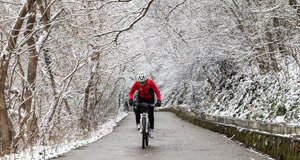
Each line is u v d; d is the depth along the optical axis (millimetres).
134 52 20578
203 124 19328
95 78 17938
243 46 15312
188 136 14359
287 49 12930
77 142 12594
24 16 10391
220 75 23141
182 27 19625
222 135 14641
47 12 12172
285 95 12555
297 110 11234
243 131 11750
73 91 15281
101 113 20453
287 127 8695
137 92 11945
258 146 9914
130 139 13625
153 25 21094
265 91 15102
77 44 14602
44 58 12648
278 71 14914
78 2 12758
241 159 8516
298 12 11320
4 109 9984
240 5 14648
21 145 11016
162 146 11195
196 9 18281
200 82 25719
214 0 16484
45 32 11867
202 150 10172
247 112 14969
